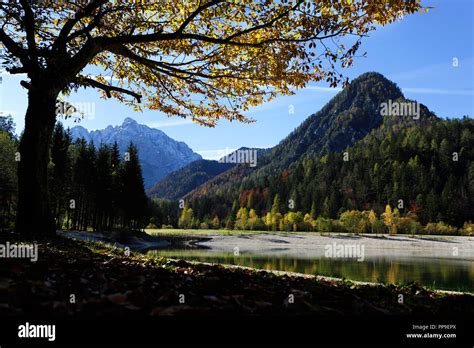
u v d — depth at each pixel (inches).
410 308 160.9
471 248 2054.6
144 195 2271.2
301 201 4517.7
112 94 437.4
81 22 367.6
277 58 315.6
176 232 3612.2
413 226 3230.8
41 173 308.0
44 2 330.3
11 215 1627.7
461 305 170.4
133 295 128.3
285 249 1792.6
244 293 148.9
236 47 357.7
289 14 301.1
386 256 1485.0
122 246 1667.1
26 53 310.3
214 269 206.4
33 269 153.1
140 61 346.6
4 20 348.2
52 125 315.9
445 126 5457.7
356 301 155.6
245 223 4158.5
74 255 209.5
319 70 319.0
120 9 339.9
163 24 362.6
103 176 1988.2
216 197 5940.0
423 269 967.6
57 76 311.4
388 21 275.9
